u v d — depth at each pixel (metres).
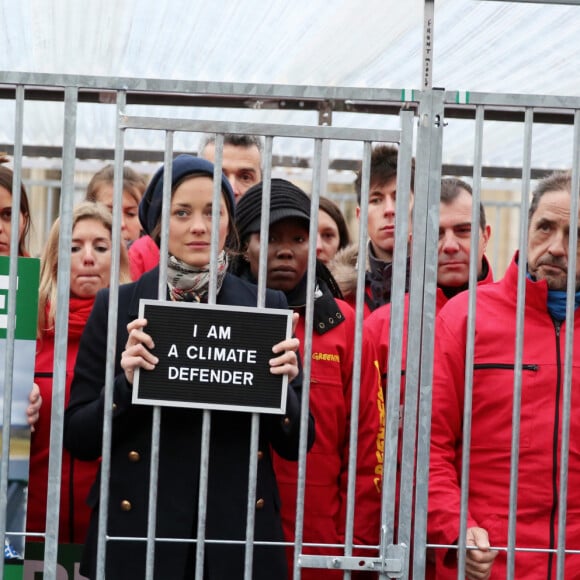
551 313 3.41
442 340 3.44
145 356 2.85
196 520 2.98
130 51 4.37
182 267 3.11
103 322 3.13
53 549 2.95
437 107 2.96
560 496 3.01
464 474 3.00
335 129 2.94
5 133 6.16
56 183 7.39
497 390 3.34
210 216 3.11
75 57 4.43
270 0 3.88
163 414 3.00
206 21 4.05
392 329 2.96
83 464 3.66
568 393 3.01
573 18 3.94
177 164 3.13
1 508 2.95
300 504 2.94
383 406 3.67
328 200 4.97
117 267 2.94
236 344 2.88
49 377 3.67
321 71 4.61
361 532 3.54
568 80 4.55
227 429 3.02
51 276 3.76
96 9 3.95
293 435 3.01
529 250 3.47
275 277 3.58
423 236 2.96
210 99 4.75
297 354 3.19
